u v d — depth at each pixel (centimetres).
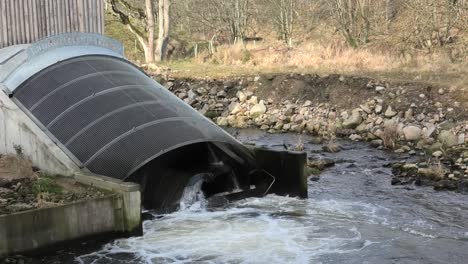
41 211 1166
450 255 1215
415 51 3609
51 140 1517
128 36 5550
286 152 1648
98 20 2250
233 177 1664
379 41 4209
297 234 1340
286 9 5066
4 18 1977
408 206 1555
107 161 1462
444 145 2225
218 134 1625
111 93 1670
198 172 1598
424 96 2617
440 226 1397
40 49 1800
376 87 2800
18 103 1638
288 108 2928
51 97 1644
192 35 6041
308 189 1730
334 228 1380
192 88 3322
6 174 1448
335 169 1978
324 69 3316
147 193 1521
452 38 3756
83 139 1517
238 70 3578
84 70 1761
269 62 3806
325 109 2852
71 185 1408
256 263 1173
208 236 1323
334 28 4888
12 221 1128
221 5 5428
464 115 2433
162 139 1505
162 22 4634
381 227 1390
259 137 2602
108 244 1265
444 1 3825
